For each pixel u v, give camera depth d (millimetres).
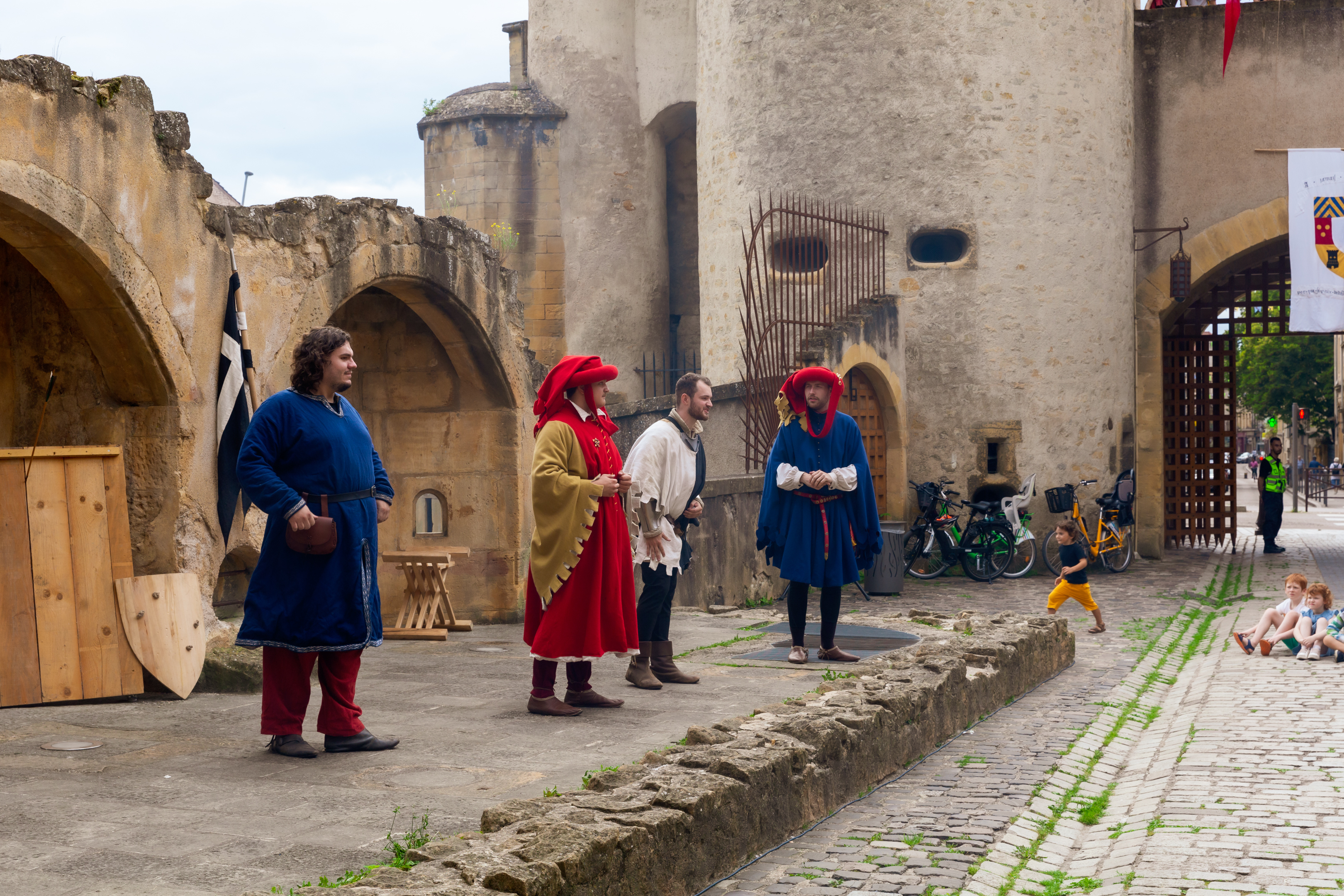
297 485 5168
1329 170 17359
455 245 9273
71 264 6289
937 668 6633
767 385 13938
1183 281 18094
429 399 10102
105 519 6539
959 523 16516
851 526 8094
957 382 16609
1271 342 48656
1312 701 7578
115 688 6461
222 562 7266
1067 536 11219
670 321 23812
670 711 6246
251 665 6816
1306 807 5086
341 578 5195
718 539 12031
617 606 6234
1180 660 9891
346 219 8148
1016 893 4145
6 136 5734
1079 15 17000
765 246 15023
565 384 6270
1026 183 16688
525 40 25172
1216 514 20609
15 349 7043
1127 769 6133
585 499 6074
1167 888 4074
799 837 4688
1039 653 8438
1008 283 16641
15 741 5387
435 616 9172
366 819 4180
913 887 4070
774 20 17062
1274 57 18281
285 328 7680
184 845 3842
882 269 16297
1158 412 18672
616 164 22625
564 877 3275
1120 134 17609
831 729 5094
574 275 22594
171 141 6820
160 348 6719
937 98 16531
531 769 4938
